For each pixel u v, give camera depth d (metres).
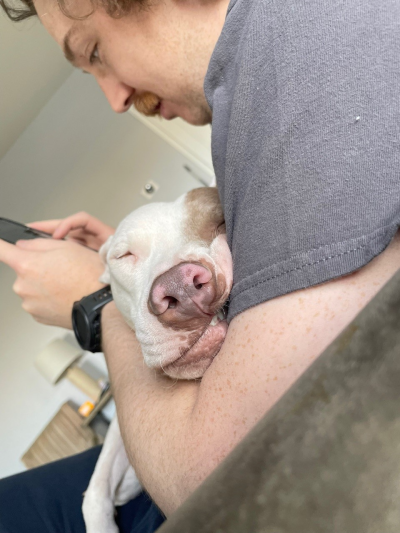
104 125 3.00
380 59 0.56
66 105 2.80
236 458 0.38
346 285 0.57
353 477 0.33
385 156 0.55
